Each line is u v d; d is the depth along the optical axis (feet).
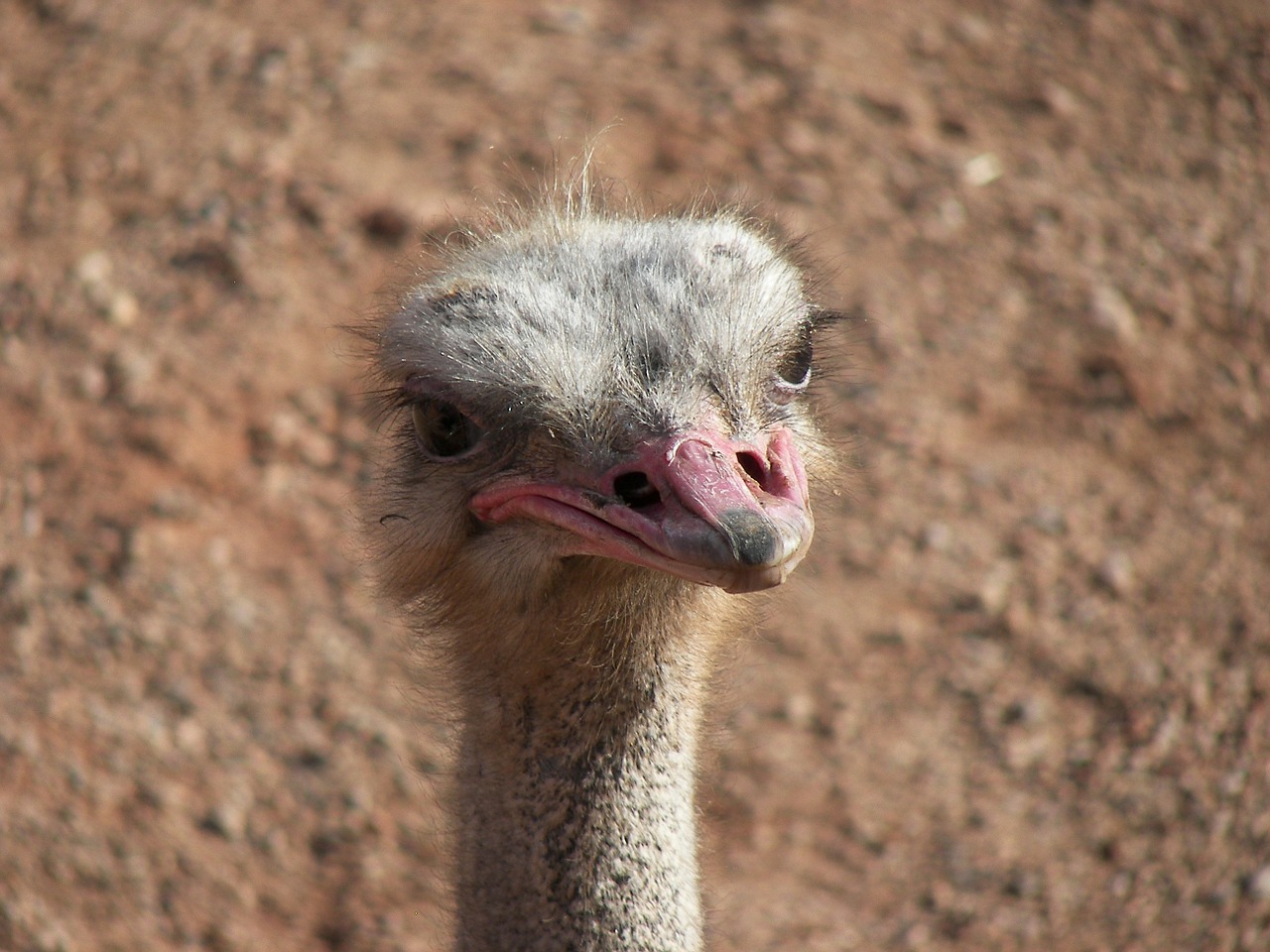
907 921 60.13
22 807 61.72
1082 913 59.82
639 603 37.04
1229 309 84.74
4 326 80.38
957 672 68.95
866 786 65.21
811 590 71.20
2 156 89.86
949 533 73.56
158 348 79.15
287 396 77.46
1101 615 70.79
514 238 41.22
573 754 38.06
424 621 41.22
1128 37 100.32
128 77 94.79
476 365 36.55
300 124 90.63
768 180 88.33
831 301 78.07
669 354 35.01
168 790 63.62
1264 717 65.67
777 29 99.35
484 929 39.50
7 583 69.92
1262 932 56.95
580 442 35.09
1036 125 94.27
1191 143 94.32
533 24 99.45
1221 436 79.00
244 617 69.36
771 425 36.27
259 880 61.46
